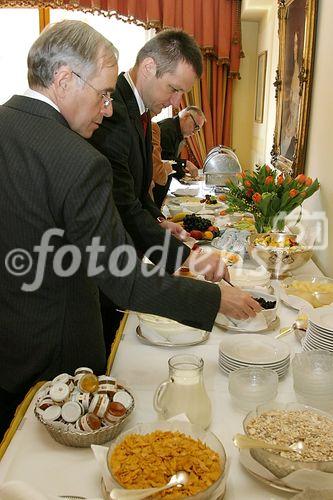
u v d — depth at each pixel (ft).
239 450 3.03
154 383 3.97
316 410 3.22
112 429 3.17
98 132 5.81
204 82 16.34
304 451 2.83
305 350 4.29
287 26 10.43
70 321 4.01
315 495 2.68
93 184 3.49
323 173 7.81
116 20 16.24
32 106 3.76
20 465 3.04
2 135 3.73
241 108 17.06
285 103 10.52
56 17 16.48
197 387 3.35
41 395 3.44
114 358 4.36
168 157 13.30
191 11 15.71
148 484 2.60
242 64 16.71
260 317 4.86
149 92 6.24
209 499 2.64
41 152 3.57
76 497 2.67
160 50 6.02
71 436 3.10
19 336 3.96
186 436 2.95
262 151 14.82
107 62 3.76
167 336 4.55
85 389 3.33
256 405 3.52
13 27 16.61
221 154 13.37
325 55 7.77
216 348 4.58
